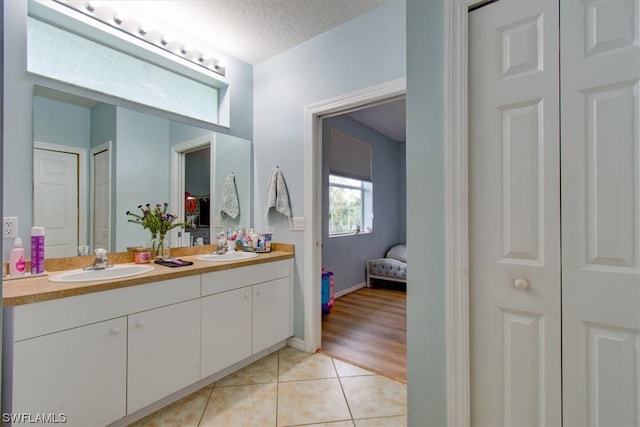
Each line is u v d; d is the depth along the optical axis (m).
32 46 1.82
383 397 1.92
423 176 1.28
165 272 1.78
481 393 1.17
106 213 2.03
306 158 2.58
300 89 2.62
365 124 4.77
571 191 1.03
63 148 1.86
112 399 1.54
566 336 1.03
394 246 5.55
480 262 1.18
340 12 2.23
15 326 1.26
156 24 2.29
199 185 2.57
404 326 3.11
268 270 2.41
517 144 1.12
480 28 1.18
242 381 2.10
